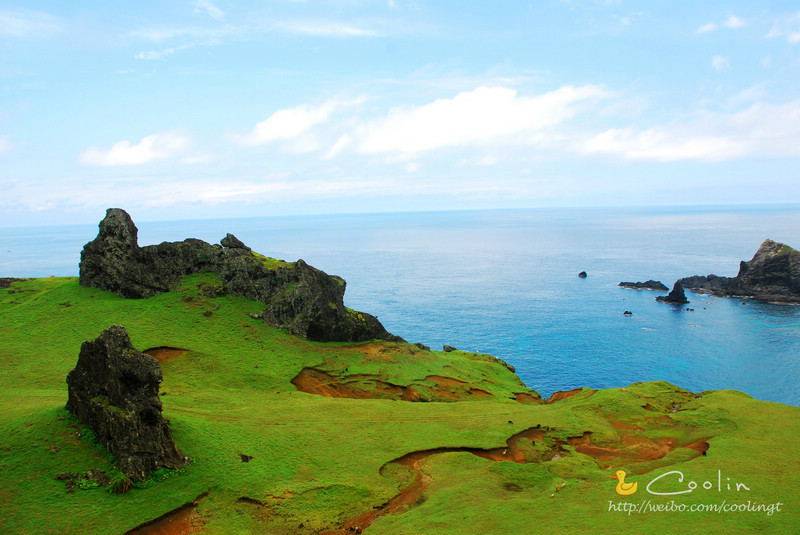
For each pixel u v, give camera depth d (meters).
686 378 118.06
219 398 53.28
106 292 75.62
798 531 28.52
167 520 32.31
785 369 121.94
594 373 122.81
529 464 41.84
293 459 41.22
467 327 172.75
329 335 80.12
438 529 31.44
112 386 36.19
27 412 39.31
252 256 86.06
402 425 50.56
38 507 30.45
